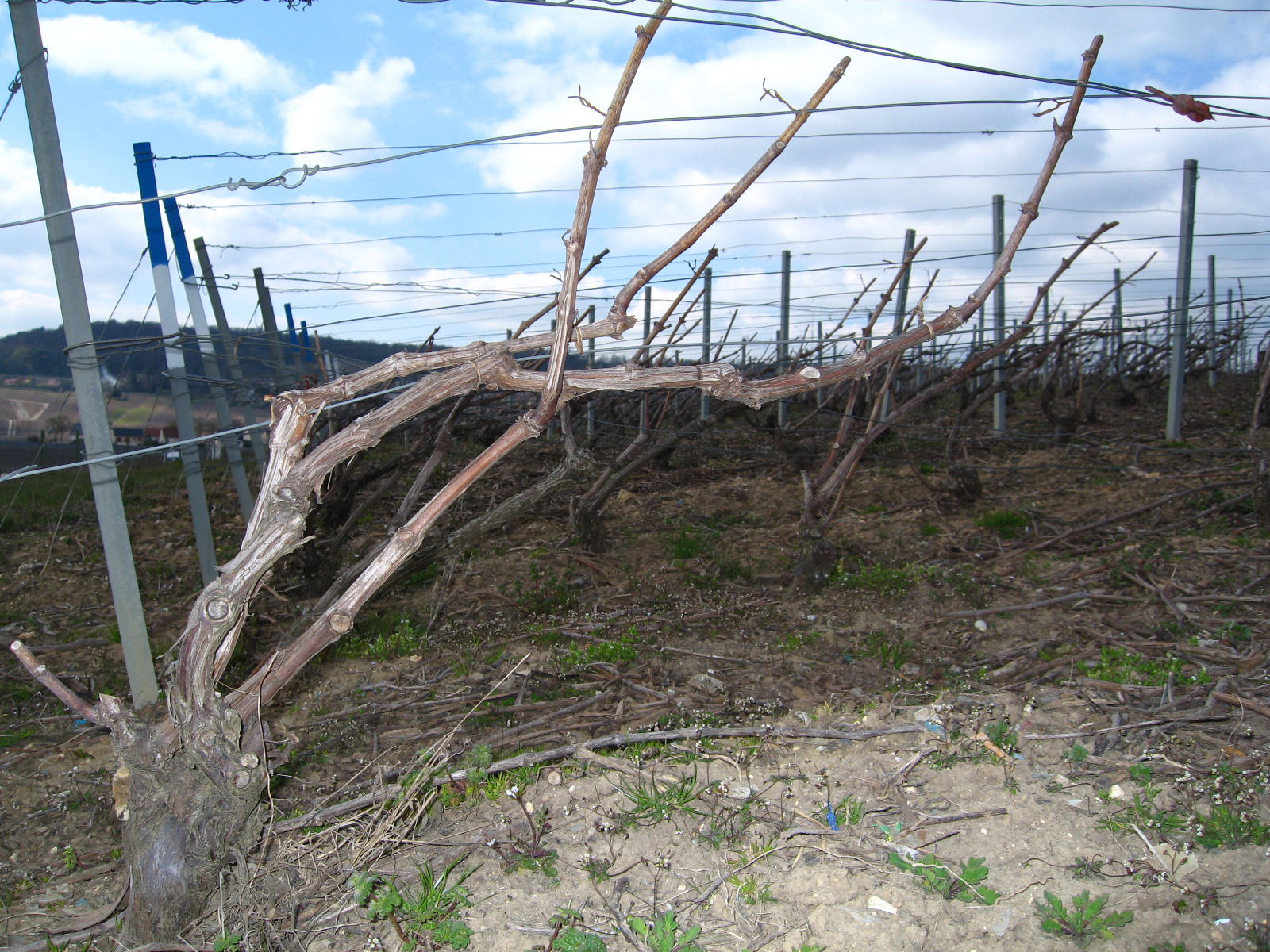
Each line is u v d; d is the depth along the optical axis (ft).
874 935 9.39
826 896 10.05
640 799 12.02
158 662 19.69
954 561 25.23
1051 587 22.39
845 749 13.62
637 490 36.37
